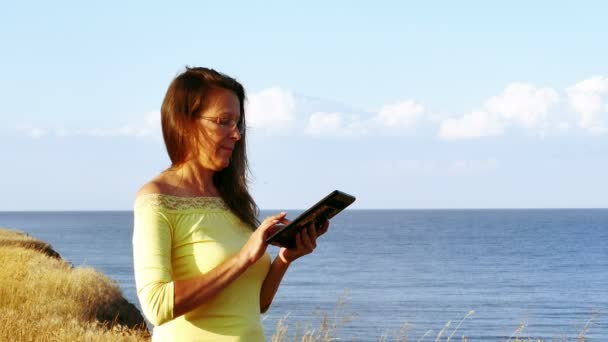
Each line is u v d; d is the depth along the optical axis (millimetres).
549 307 55719
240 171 3570
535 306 56094
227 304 3246
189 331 3213
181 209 3273
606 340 40719
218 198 3443
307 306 47906
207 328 3213
